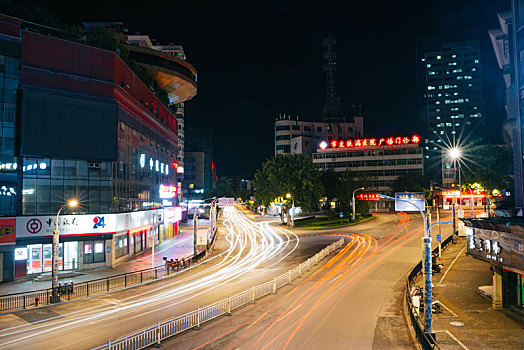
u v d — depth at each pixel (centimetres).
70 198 4128
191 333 2184
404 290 3192
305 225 8706
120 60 4691
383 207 12912
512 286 2662
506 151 8819
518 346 2020
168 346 1978
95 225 4181
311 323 2345
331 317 2470
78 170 4219
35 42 3956
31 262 3891
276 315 2520
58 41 4109
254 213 14538
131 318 2481
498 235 2355
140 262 4759
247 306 2758
